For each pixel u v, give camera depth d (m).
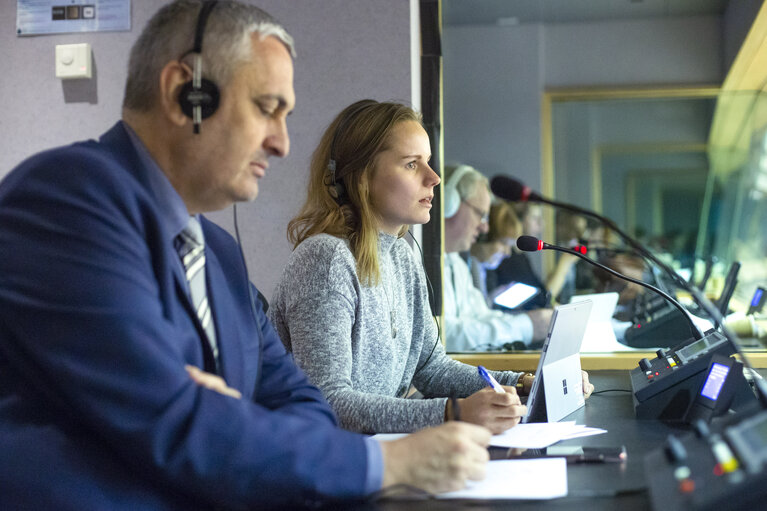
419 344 1.84
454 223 2.50
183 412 0.81
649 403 1.36
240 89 0.96
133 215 0.89
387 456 0.88
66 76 2.25
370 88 2.22
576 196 5.76
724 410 1.23
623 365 2.18
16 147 2.29
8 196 0.86
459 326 2.44
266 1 2.24
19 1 2.29
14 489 0.80
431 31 2.37
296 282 1.51
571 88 4.56
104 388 0.80
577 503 0.84
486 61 4.41
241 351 1.07
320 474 0.83
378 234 1.70
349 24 2.22
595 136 5.50
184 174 1.00
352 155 1.66
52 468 0.81
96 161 0.89
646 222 6.02
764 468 0.65
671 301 1.66
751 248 4.16
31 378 0.84
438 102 2.37
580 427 1.27
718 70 4.10
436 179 1.69
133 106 0.99
